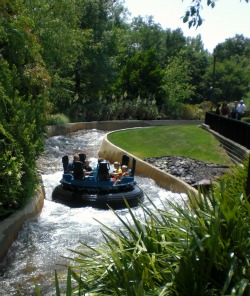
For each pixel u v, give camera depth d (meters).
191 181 14.68
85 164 13.75
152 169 16.69
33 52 12.66
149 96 48.03
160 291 3.49
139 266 3.70
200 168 16.75
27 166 9.55
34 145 9.95
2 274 7.42
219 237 3.68
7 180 8.57
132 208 11.83
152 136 25.36
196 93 88.62
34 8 24.83
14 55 11.65
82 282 3.76
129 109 44.53
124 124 40.31
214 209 3.97
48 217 10.79
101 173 12.10
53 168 17.58
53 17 28.56
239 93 93.88
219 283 3.57
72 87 41.12
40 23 24.86
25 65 12.15
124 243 4.39
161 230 4.33
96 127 36.88
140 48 95.19
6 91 10.09
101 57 42.88
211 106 55.25
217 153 19.39
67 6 30.89
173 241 4.06
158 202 12.88
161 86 50.91
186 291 3.49
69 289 3.16
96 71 42.97
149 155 19.75
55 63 29.61
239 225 3.83
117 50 46.22
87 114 40.47
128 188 12.35
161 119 47.97
